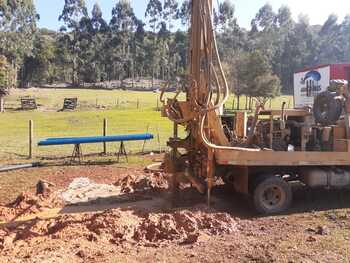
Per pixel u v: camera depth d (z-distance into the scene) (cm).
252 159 838
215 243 673
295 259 606
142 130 2609
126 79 11412
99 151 1709
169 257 616
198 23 855
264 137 917
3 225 768
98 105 5384
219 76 857
